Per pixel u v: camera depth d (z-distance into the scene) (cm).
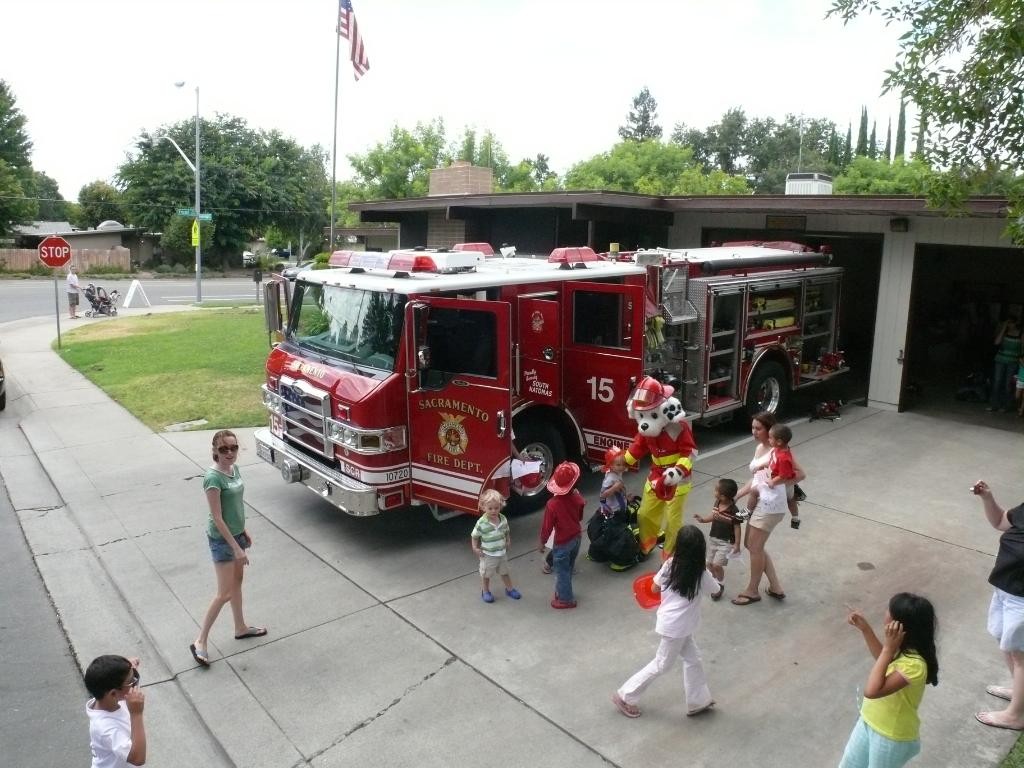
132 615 643
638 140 7688
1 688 543
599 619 618
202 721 502
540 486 825
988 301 1741
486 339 667
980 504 841
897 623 355
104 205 7275
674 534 700
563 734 478
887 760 362
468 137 4816
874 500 852
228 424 1223
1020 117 671
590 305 802
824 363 1242
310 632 602
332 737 481
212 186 5431
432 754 462
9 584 705
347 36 2150
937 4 695
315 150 6594
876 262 1803
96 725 351
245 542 566
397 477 726
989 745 461
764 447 631
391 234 2205
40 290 3719
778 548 737
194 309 2845
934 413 1223
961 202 728
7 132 5644
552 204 1348
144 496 915
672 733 477
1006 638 466
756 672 541
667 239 1513
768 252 1138
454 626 608
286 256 6556
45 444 1130
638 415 693
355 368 742
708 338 969
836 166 5669
